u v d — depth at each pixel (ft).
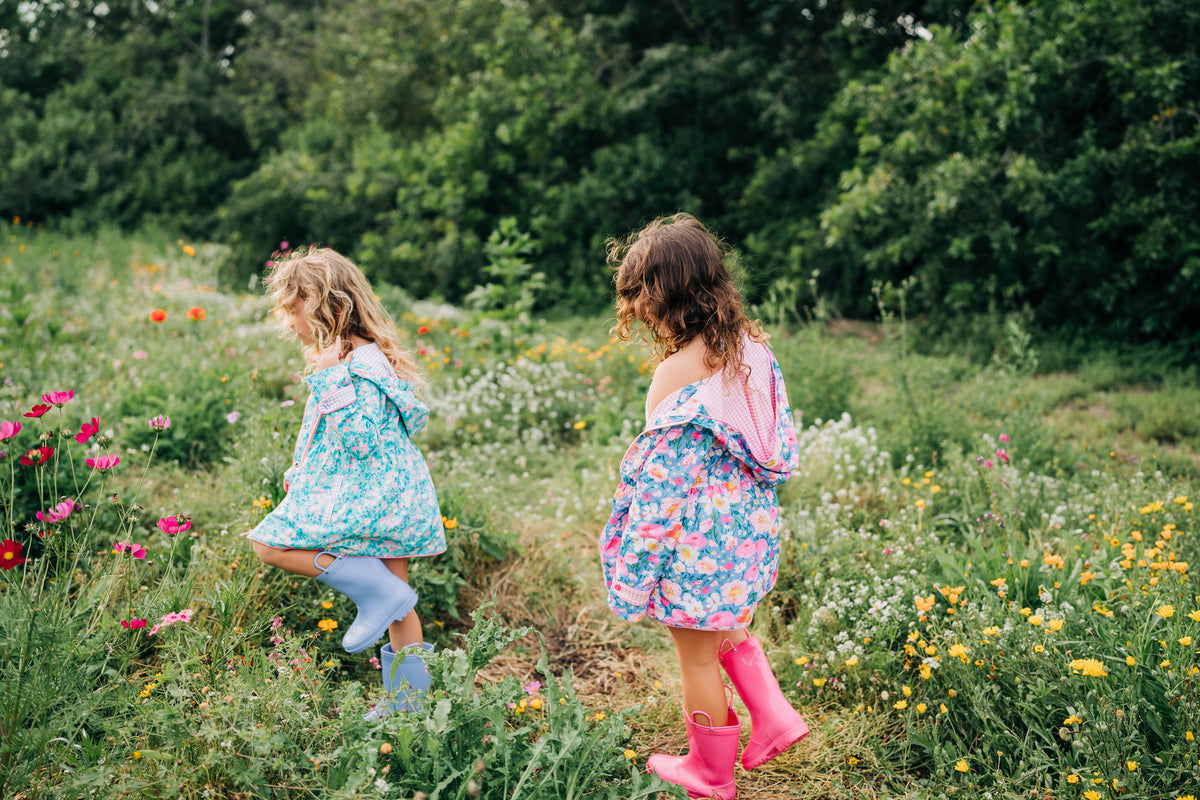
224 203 52.26
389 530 7.82
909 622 9.14
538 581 11.46
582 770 6.89
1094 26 24.97
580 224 37.93
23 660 6.60
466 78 43.42
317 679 7.68
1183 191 23.84
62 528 9.87
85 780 6.02
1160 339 24.72
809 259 33.32
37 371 16.87
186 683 7.10
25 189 49.88
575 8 41.83
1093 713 7.18
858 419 17.93
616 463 14.62
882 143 30.01
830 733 8.27
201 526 11.69
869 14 35.40
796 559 11.03
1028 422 15.34
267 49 64.13
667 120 39.37
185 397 15.52
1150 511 10.87
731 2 39.24
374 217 41.88
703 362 6.88
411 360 8.77
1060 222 25.46
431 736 6.50
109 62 62.03
